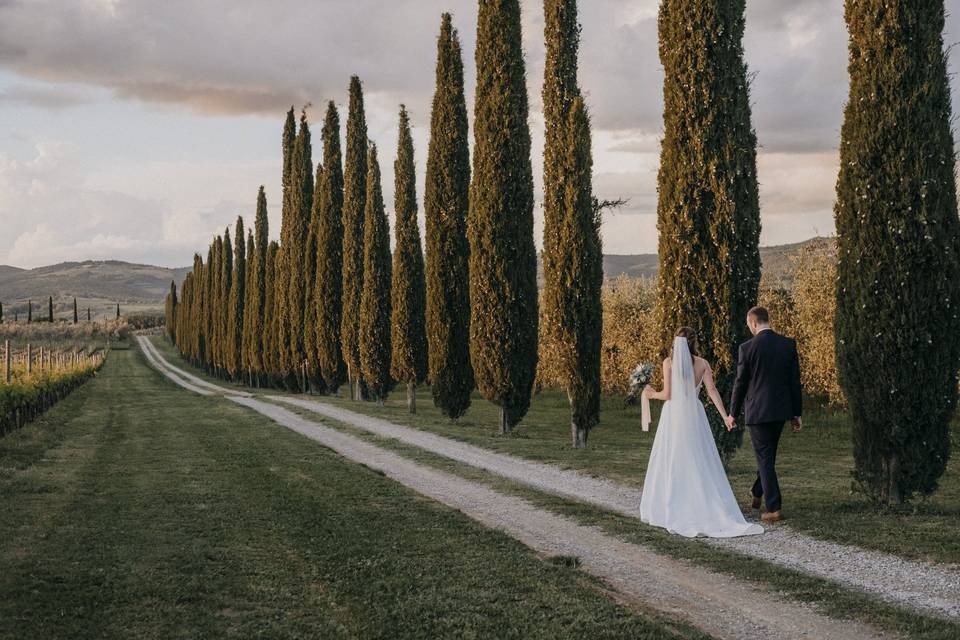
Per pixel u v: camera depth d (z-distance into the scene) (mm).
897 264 9344
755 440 9188
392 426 22875
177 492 11484
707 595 6551
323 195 42594
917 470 9500
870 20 9547
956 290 9352
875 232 9477
